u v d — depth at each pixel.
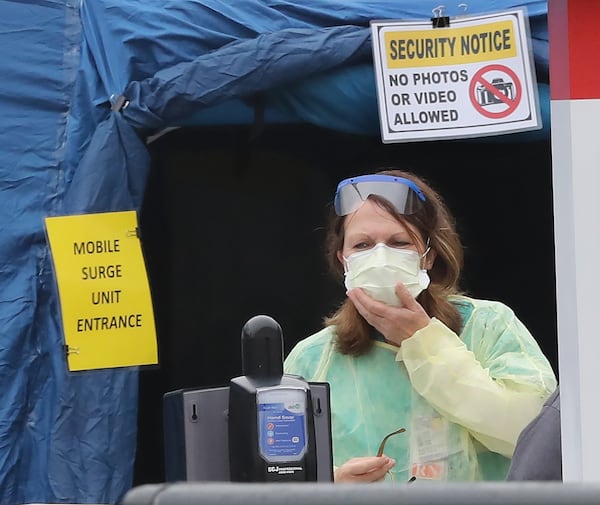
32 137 18.72
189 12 18.78
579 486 3.74
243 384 9.19
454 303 18.50
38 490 18.27
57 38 18.88
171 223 18.78
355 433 18.27
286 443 9.09
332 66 18.69
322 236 18.75
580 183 16.11
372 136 18.77
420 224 18.50
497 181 18.67
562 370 15.62
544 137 18.70
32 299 18.50
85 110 18.83
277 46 18.64
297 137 18.81
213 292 18.72
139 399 18.58
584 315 15.77
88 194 18.66
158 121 18.73
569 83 16.41
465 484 3.79
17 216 18.58
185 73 18.66
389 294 18.31
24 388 18.34
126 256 18.66
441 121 18.75
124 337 18.58
